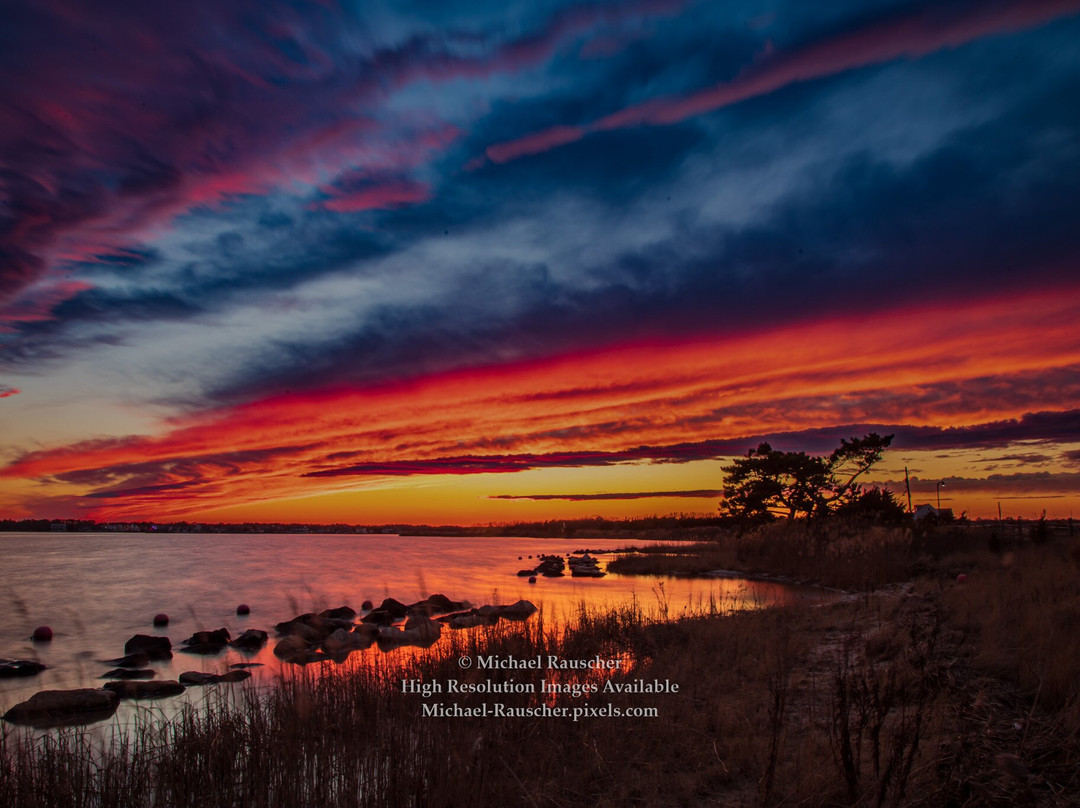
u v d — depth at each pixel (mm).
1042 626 8516
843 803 5355
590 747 6551
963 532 31047
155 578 32906
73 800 5828
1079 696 6352
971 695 6844
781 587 23547
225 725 7277
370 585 29156
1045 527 27000
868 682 7527
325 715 7375
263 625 19609
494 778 6090
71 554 56938
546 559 40250
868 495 38688
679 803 5648
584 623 12469
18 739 6723
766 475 40562
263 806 5684
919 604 12578
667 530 104812
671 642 11273
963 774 5336
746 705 7602
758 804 5473
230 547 74750
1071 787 5215
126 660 13703
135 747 6848
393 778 5816
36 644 16609
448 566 40875
